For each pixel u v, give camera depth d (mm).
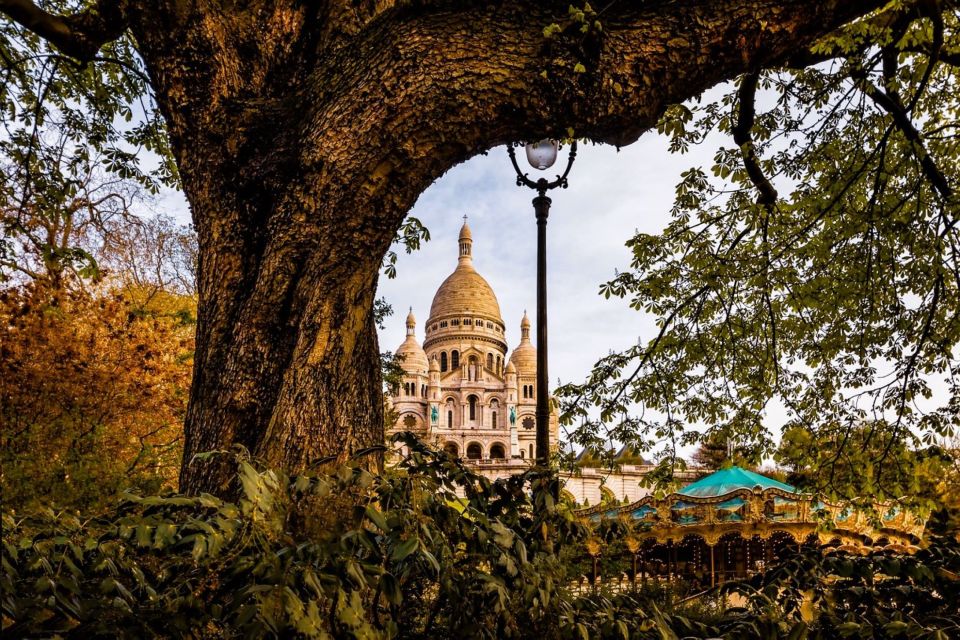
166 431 16359
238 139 4398
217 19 4551
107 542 2555
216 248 4395
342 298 4078
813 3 3871
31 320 13508
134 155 9797
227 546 2336
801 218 10258
